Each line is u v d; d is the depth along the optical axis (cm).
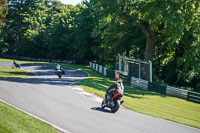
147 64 2794
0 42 8494
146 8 2780
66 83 2116
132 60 2877
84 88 1853
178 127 1029
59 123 858
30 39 8069
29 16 8712
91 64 5106
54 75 2958
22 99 1184
